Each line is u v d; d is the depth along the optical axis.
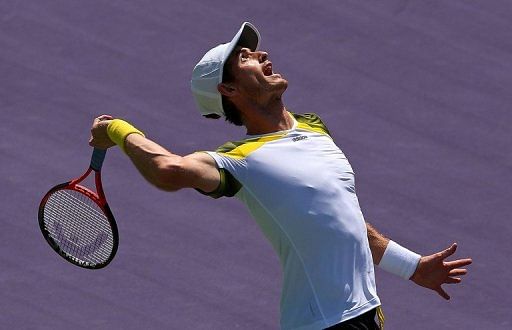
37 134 46.34
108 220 27.14
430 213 43.44
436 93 49.62
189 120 47.41
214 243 41.62
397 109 48.59
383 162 45.81
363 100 48.97
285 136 25.23
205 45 51.47
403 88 49.75
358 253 24.88
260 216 24.89
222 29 52.41
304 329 24.66
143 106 47.97
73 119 47.12
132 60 50.38
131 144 24.33
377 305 24.94
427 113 48.53
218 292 39.41
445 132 47.59
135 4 53.41
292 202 24.53
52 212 28.58
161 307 38.69
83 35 51.50
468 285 40.31
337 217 24.67
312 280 24.64
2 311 38.22
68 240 28.77
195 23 52.62
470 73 50.81
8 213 42.59
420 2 54.38
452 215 43.44
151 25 52.31
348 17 53.25
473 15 53.91
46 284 39.50
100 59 50.31
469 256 41.56
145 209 42.97
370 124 47.72
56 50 50.69
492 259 41.50
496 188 44.91
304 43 51.78
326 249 24.58
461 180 45.16
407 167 45.62
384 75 50.34
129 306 38.66
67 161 45.06
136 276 39.94
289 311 24.92
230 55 25.89
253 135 25.75
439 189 44.62
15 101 48.00
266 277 40.19
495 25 53.50
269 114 25.70
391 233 42.38
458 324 38.59
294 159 24.89
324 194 24.69
